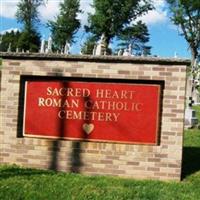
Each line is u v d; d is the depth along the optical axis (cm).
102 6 7800
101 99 1036
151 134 1018
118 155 1022
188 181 1004
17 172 988
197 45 7825
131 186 930
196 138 1614
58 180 938
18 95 1069
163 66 1008
